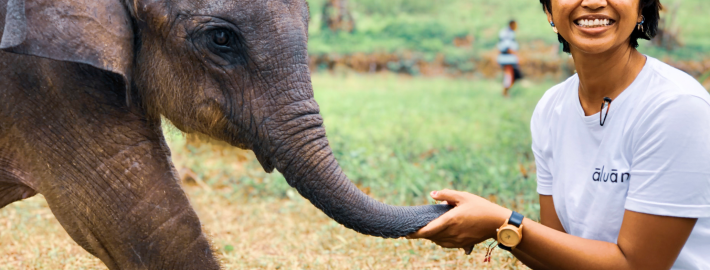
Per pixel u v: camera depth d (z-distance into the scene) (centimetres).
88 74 285
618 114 238
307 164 282
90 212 292
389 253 453
